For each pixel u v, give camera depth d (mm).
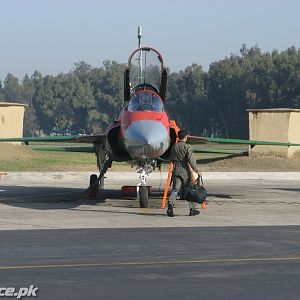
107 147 47062
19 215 38969
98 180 51031
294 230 32562
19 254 25406
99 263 23734
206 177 78875
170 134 46375
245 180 75312
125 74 51531
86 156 116312
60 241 28641
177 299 18688
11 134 95688
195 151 59625
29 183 68062
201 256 25156
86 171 82250
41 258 24641
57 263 23719
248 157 92688
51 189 60531
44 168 84375
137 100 44406
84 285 20312
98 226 34000
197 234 30984
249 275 21812
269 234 31047
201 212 41281
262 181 73625
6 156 88125
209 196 53969
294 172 80812
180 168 38938
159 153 41719
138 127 41750
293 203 47688
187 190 38469
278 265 23469
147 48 51781
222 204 46750
